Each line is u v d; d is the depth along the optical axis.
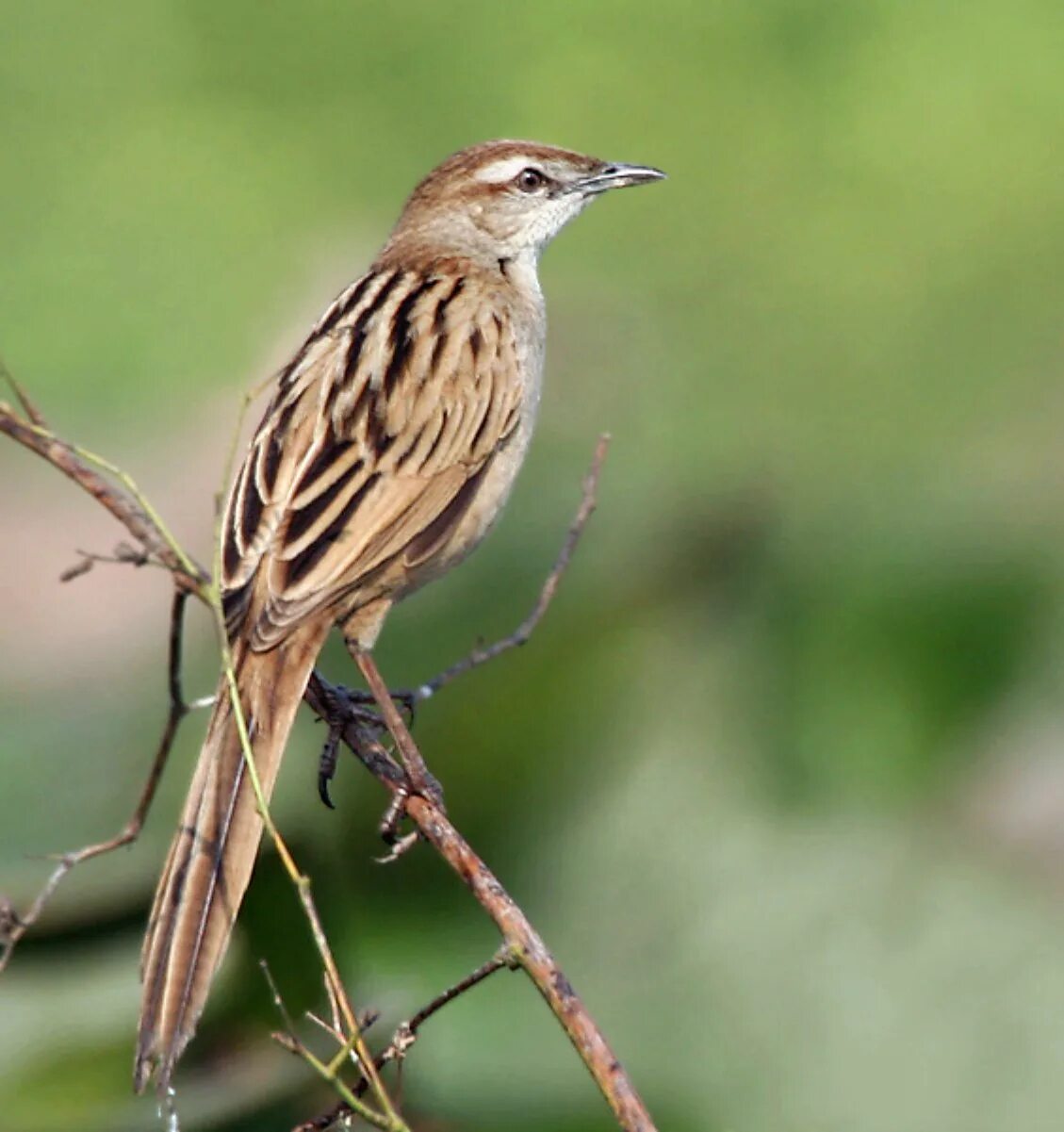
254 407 19.47
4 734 11.99
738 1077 9.70
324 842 10.13
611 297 22.03
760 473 17.28
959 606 11.81
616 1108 6.87
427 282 10.59
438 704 10.72
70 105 24.42
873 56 24.52
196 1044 9.30
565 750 10.68
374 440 9.46
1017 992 9.59
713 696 10.92
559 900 10.35
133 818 8.14
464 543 9.95
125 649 14.27
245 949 9.37
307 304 21.50
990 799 10.91
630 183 11.58
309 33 25.09
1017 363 21.38
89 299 22.09
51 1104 9.20
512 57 24.64
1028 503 12.85
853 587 11.85
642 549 11.73
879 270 22.73
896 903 10.00
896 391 21.14
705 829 10.48
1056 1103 9.34
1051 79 24.11
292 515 9.15
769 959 9.95
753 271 22.91
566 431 16.52
